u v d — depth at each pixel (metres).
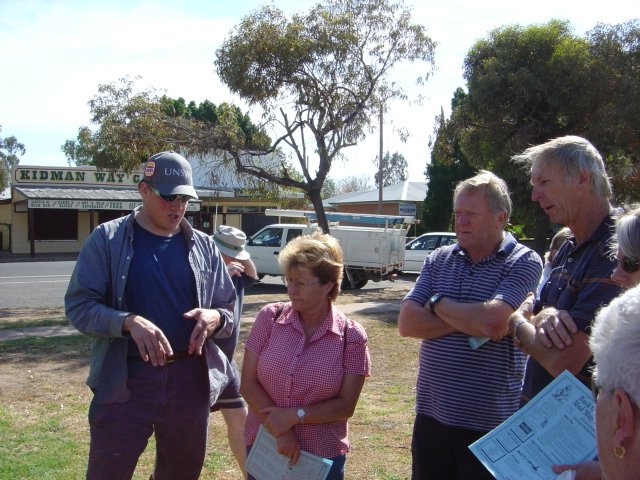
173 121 14.71
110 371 3.25
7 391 6.91
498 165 17.77
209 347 3.55
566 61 16.52
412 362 8.45
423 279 3.23
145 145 14.32
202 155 15.05
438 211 32.69
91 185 36.88
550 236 18.58
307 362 2.95
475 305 2.86
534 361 2.72
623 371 1.37
